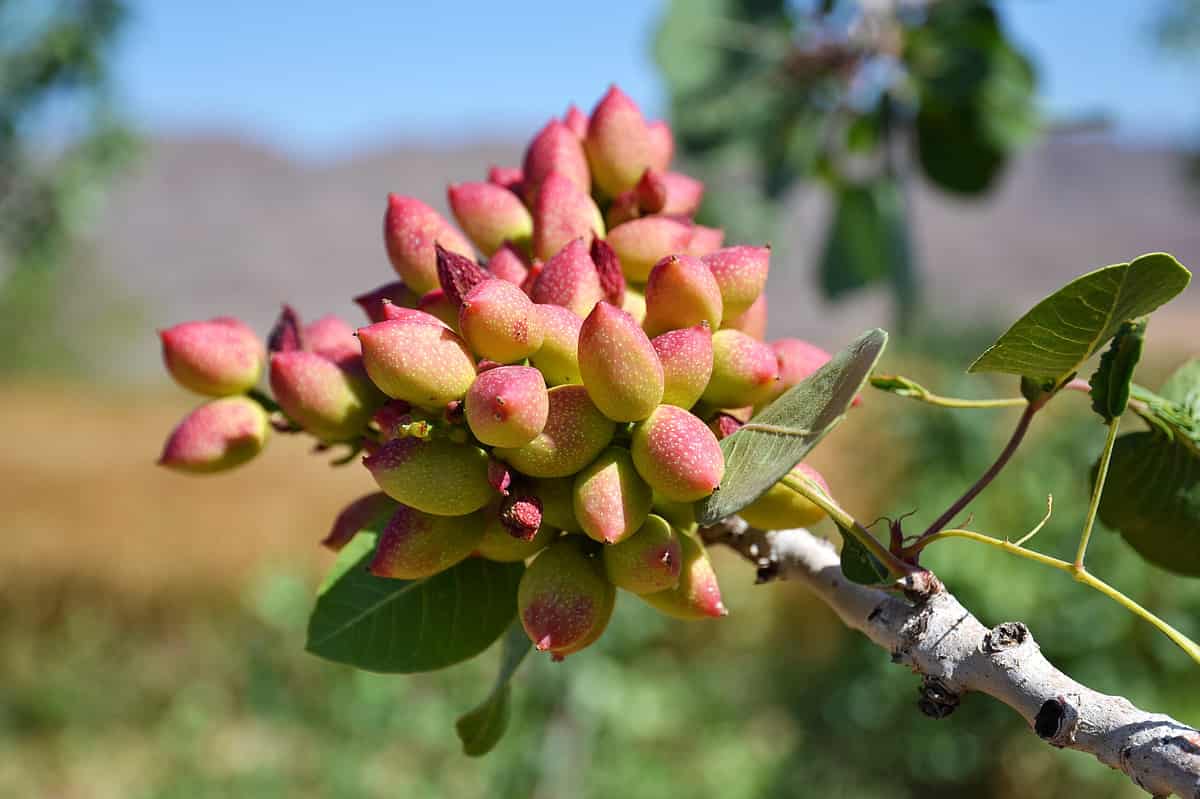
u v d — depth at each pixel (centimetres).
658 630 542
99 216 724
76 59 662
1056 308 103
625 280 126
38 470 1500
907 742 573
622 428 109
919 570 103
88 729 840
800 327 3012
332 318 140
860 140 340
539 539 114
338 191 5553
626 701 569
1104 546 481
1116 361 106
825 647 720
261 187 5416
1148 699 473
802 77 333
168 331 137
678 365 107
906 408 589
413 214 126
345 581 126
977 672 97
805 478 110
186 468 137
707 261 118
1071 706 90
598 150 135
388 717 606
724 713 683
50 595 1092
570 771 500
